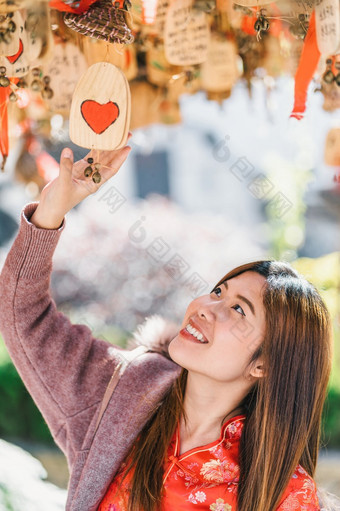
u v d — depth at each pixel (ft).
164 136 27.81
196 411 4.92
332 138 5.69
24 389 15.25
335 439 14.49
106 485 4.92
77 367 5.12
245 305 4.72
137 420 5.00
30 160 7.78
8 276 4.65
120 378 5.13
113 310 16.35
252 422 4.88
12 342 4.96
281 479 4.75
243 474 4.80
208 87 6.61
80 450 5.02
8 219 24.16
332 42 4.13
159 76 7.04
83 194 4.33
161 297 16.42
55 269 16.71
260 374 4.77
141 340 5.62
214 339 4.67
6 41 4.13
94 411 5.15
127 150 4.32
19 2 4.04
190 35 5.29
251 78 6.77
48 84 5.44
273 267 4.94
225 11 5.76
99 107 4.05
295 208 20.11
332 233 21.94
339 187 19.53
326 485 12.48
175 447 4.91
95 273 16.62
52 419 5.26
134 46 6.33
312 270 12.99
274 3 4.83
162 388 5.10
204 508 4.72
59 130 7.45
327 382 4.94
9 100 4.96
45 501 6.10
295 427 4.78
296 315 4.71
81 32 4.04
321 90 5.38
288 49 6.20
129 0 4.12
